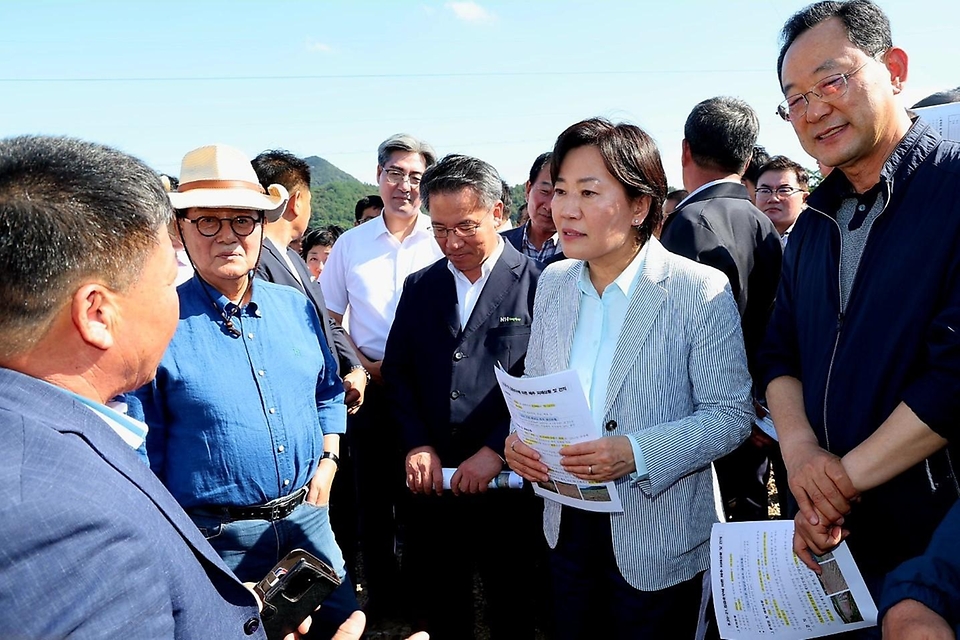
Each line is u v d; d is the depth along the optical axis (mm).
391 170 3795
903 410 1549
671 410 1966
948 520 1295
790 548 1770
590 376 2074
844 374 1732
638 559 1961
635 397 1965
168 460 2117
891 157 1682
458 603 2904
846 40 1681
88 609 878
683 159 3260
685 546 1975
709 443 1876
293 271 3062
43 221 945
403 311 2939
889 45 1727
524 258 2883
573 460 1830
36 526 860
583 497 1940
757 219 3029
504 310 2752
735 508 3480
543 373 2225
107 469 1000
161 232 1102
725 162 3049
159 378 2070
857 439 1704
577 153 1921
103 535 912
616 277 2070
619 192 1901
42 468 918
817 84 1696
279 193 2631
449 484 2668
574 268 2242
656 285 1982
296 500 2311
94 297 1012
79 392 1064
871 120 1671
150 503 1051
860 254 1766
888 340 1636
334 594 2463
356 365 3484
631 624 1997
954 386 1479
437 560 2875
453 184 2625
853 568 1620
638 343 1963
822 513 1641
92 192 995
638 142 1926
